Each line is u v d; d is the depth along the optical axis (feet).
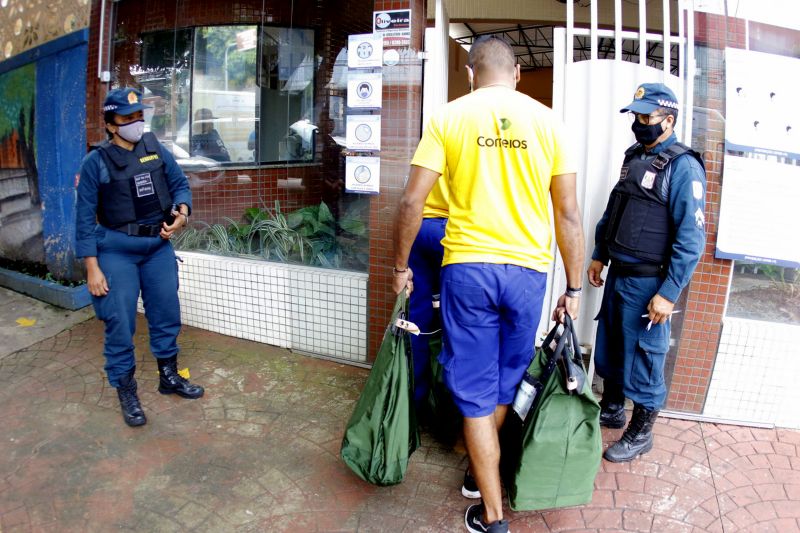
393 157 11.42
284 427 10.30
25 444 9.78
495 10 22.72
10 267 18.93
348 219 12.44
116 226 9.89
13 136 19.01
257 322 13.65
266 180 14.34
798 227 10.09
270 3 13.74
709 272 10.21
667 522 8.21
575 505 7.72
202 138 15.37
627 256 9.09
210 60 14.99
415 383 9.93
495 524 7.47
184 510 8.27
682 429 10.56
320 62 12.80
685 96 10.06
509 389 7.82
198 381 11.91
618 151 10.39
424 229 9.27
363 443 8.05
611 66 10.17
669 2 10.11
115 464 9.27
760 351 10.36
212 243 14.90
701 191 8.50
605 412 10.50
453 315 7.30
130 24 15.23
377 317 12.16
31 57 17.54
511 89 7.29
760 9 9.90
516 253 7.11
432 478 9.07
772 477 9.25
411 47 11.02
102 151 9.71
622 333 9.36
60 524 7.98
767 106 9.90
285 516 8.18
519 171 7.02
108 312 9.91
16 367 12.62
